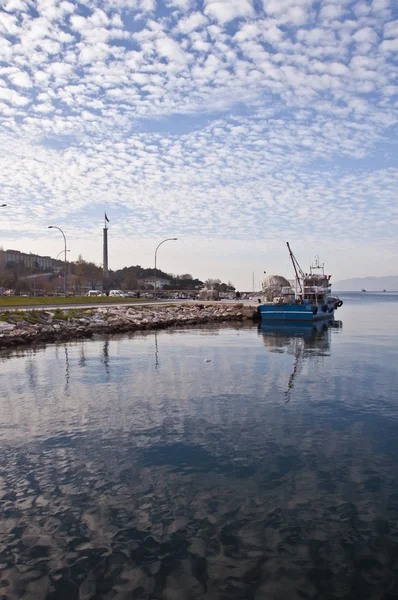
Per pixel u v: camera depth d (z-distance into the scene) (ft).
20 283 405.80
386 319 218.59
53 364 70.59
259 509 22.66
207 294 423.64
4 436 34.73
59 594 16.44
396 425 37.27
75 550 19.15
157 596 16.33
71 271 604.90
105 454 30.63
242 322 194.59
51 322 125.80
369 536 20.15
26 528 20.95
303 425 37.24
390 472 27.37
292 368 67.05
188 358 77.92
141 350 89.97
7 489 25.20
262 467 28.19
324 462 29.01
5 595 16.35
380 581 17.15
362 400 46.24
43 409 42.68
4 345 95.81
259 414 40.73
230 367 67.92
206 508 22.77
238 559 18.47
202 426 37.01
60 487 25.43
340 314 270.67
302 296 198.18
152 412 41.42
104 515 22.13
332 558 18.53
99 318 146.61
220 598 16.21
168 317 181.16
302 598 16.24
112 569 17.85
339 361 74.69
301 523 21.25
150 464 28.78
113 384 54.54
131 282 631.15
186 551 19.04
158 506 23.03
